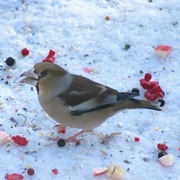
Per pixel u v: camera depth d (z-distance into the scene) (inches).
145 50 519.8
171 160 428.1
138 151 439.5
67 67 499.8
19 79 485.4
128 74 498.9
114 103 423.2
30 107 464.1
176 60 513.7
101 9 550.9
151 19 545.3
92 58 509.0
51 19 536.4
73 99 416.8
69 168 422.3
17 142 431.2
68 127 452.8
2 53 506.9
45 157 428.8
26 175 413.7
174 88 488.7
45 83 414.6
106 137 447.5
